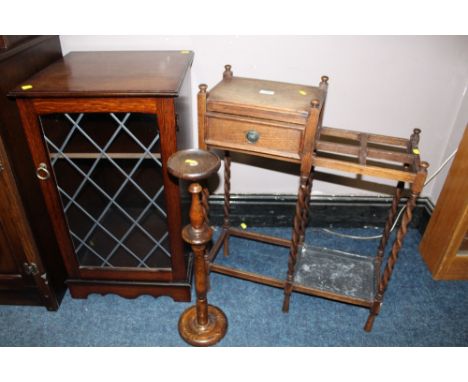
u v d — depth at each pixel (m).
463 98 1.56
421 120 1.64
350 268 1.54
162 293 1.49
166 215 1.32
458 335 1.39
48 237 1.38
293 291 1.48
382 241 1.54
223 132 1.20
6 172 1.12
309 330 1.41
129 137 1.21
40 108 1.09
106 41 1.46
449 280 1.62
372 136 1.30
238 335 1.39
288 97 1.20
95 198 1.34
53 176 1.22
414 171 1.12
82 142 1.21
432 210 1.77
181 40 1.48
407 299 1.53
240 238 1.88
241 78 1.36
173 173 1.00
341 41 1.47
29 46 1.18
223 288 1.59
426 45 1.47
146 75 1.16
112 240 1.44
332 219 1.91
